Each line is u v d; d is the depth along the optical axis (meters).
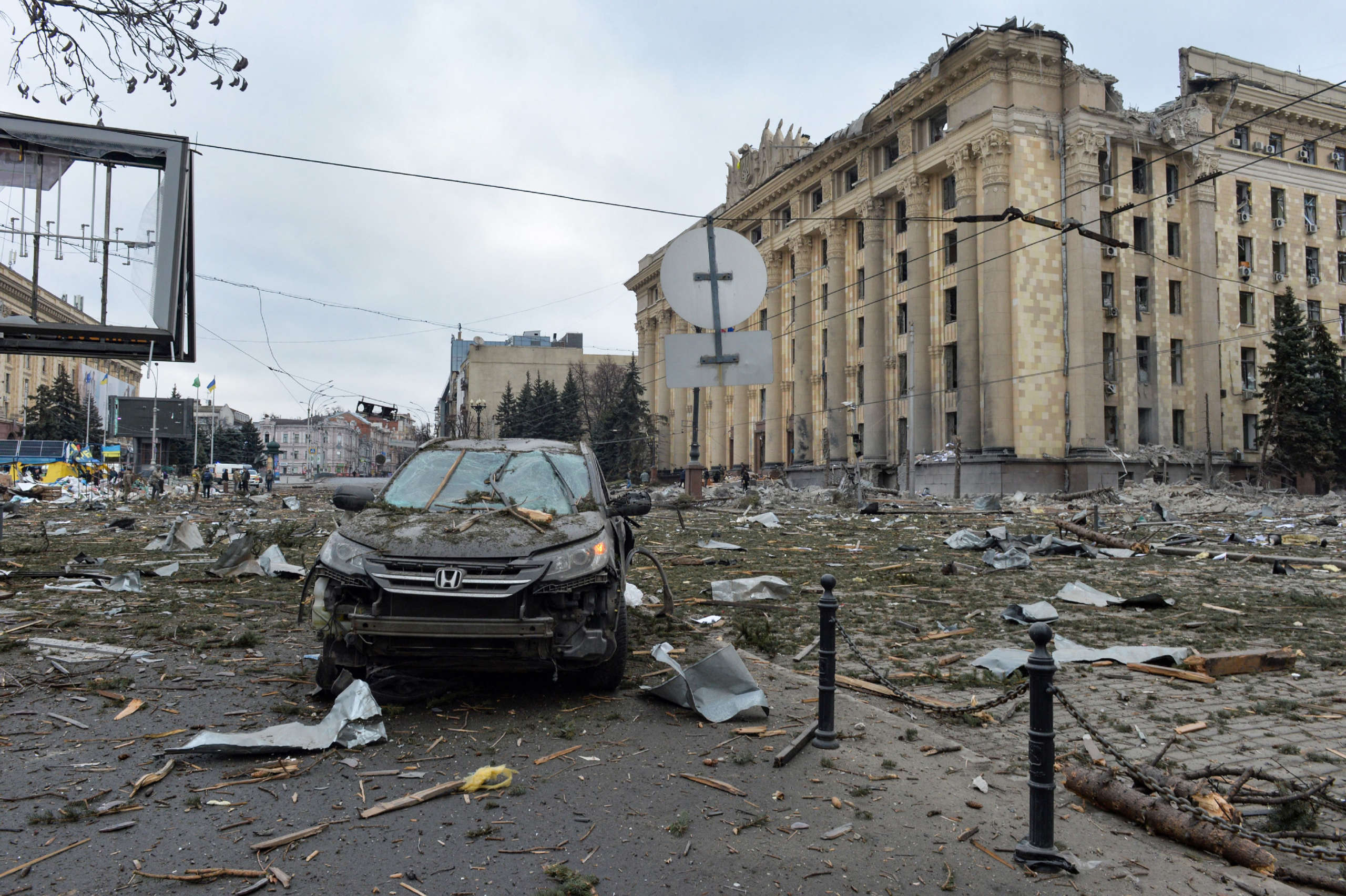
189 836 3.34
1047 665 3.30
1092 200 42.72
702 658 6.61
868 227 51.09
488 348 110.31
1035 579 11.62
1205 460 44.12
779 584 9.83
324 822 3.49
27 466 53.19
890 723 4.93
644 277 85.88
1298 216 49.88
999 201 41.72
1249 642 7.45
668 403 82.94
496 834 3.40
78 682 5.60
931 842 3.40
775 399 62.66
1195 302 45.81
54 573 10.77
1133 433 43.72
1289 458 46.09
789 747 4.32
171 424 70.69
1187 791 3.60
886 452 50.09
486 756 4.29
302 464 142.88
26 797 3.70
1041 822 3.23
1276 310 47.03
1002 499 35.69
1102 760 4.37
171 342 11.76
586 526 5.46
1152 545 16.89
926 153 46.34
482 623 4.71
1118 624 8.28
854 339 53.81
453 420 99.50
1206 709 5.39
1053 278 42.03
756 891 2.99
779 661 6.73
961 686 5.94
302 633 7.38
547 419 86.19
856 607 9.32
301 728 4.40
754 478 61.06
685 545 16.62
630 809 3.67
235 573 11.02
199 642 6.84
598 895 2.94
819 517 25.52
